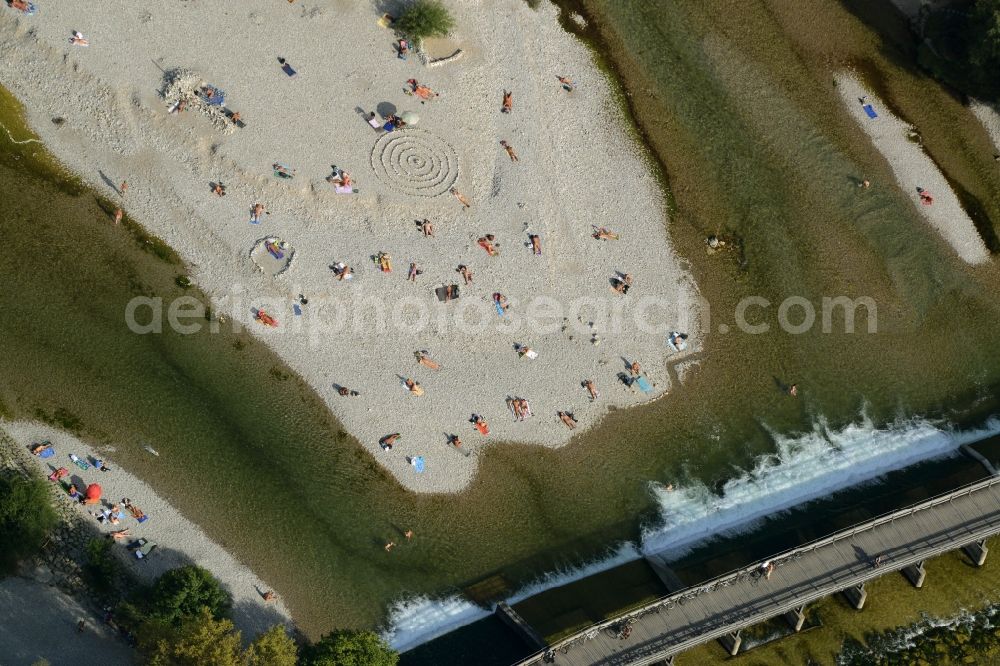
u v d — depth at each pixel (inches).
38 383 2352.4
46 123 2485.2
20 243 2428.6
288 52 2549.2
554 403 2431.1
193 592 2138.3
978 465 2411.4
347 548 2325.3
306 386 2400.3
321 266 2450.8
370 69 2561.5
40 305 2402.8
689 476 2429.9
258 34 2549.2
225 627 2037.4
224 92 2500.0
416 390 2397.9
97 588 2229.3
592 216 2551.7
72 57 2491.4
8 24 2518.5
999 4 2491.4
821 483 2434.8
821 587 2203.5
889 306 2571.4
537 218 2519.7
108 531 2268.7
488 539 2353.6
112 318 2410.2
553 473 2401.6
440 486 2370.8
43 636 2186.3
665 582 2258.9
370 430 2383.1
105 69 2488.9
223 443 2363.4
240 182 2471.7
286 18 2571.4
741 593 2198.6
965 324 2576.3
